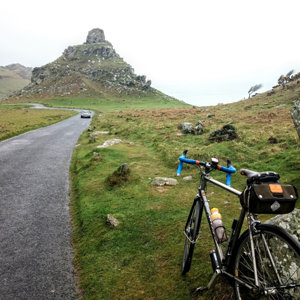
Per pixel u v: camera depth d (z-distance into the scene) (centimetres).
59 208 771
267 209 187
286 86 5531
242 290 260
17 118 5422
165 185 861
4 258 496
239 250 235
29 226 645
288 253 242
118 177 912
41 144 2075
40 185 1012
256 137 1620
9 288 403
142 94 19562
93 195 823
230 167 284
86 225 614
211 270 359
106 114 6612
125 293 358
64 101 16312
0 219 690
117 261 440
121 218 606
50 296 381
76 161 1402
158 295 342
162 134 2198
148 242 486
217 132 1733
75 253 505
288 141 1371
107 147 1666
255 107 4284
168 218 581
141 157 1376
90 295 369
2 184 1015
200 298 317
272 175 197
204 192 315
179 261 405
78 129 3344
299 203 544
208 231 485
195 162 301
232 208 613
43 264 471
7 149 1833
